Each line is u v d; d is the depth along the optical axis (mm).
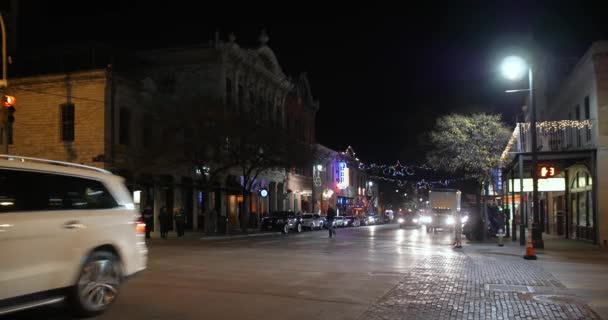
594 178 24000
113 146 28812
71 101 30969
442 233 38594
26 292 6664
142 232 9000
